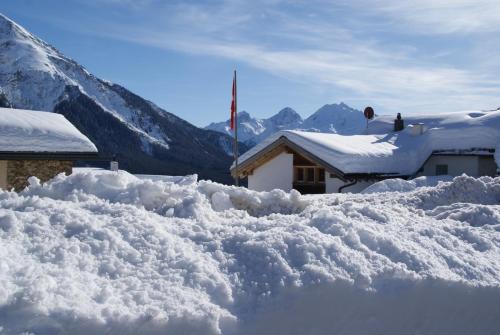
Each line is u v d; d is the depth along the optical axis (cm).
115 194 680
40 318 290
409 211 720
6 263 340
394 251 454
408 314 394
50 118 1895
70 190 690
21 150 1600
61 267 353
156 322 306
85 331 291
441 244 515
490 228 624
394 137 2670
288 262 399
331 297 373
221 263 397
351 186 2161
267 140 2362
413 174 2366
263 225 506
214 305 337
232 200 792
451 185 1034
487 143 2400
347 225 487
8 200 516
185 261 386
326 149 2183
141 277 361
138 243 408
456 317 412
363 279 395
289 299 363
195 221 515
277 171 2425
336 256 413
